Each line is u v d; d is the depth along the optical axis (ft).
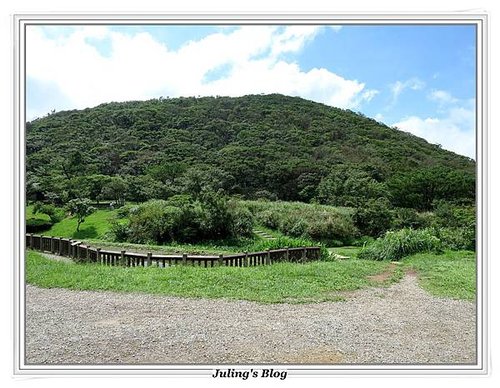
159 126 232.94
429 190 147.02
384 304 33.32
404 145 223.30
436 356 22.95
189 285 35.29
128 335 24.47
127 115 234.17
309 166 177.27
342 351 23.13
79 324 26.17
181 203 95.04
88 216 128.16
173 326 25.98
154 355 22.00
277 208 115.44
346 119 254.68
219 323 26.76
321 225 102.47
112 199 148.46
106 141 209.46
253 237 97.19
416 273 48.80
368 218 111.34
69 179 153.69
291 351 22.85
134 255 44.55
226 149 201.67
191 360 21.58
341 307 31.78
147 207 94.43
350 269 46.32
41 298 31.83
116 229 92.94
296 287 36.45
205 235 91.15
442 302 34.37
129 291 33.83
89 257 48.93
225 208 92.73
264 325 26.68
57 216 127.34
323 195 154.10
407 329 27.12
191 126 236.43
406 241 68.80
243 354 22.30
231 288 35.19
